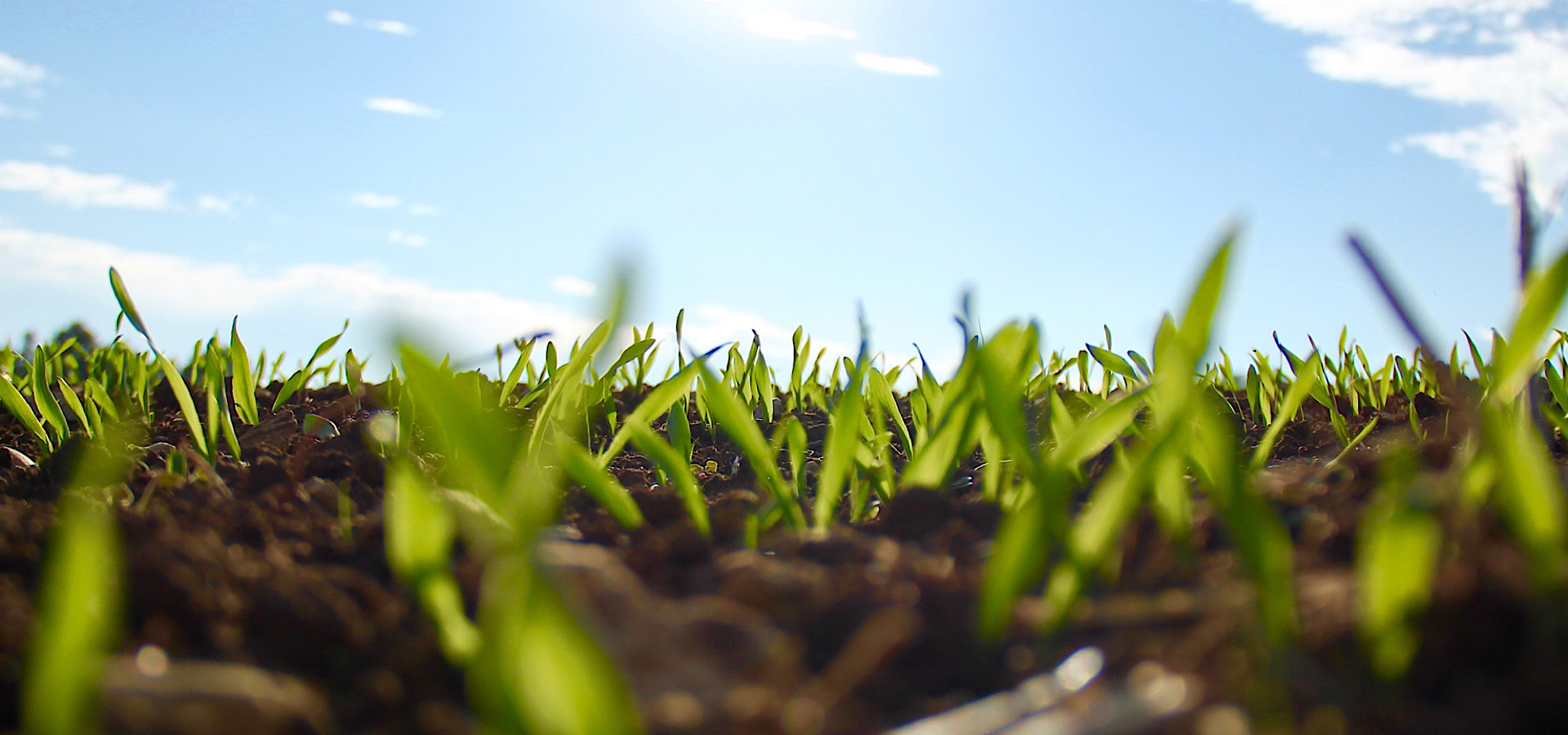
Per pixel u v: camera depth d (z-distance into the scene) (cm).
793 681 25
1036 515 26
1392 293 26
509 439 31
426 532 25
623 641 24
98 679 22
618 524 36
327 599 27
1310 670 24
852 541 33
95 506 36
